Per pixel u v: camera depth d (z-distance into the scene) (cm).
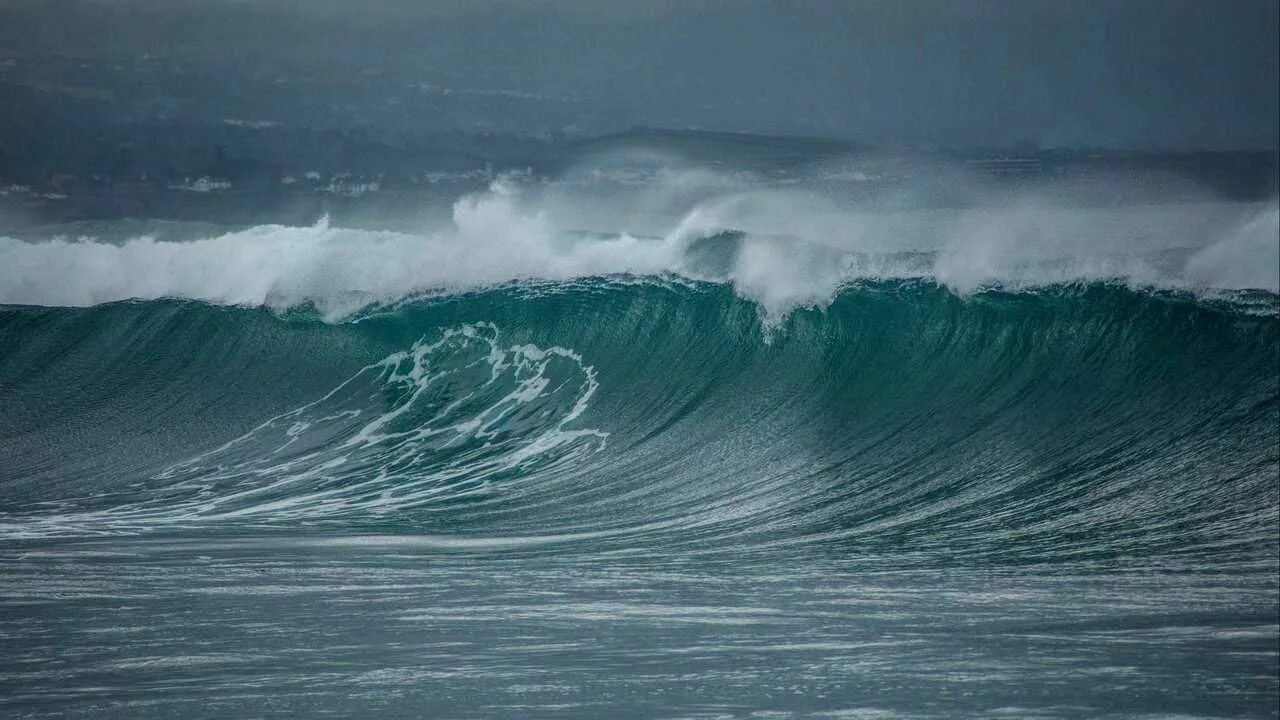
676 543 5328
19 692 3381
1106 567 4669
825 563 4900
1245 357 6762
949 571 4703
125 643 3841
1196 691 3231
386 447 7225
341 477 6731
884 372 7469
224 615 4162
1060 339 7256
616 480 6431
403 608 4250
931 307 7681
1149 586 4375
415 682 3416
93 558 5084
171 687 3400
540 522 5784
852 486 6044
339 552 5191
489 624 4031
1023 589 4391
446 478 6625
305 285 9006
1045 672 3416
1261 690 3228
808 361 7656
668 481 6353
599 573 4791
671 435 7050
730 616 4112
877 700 3212
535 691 3325
